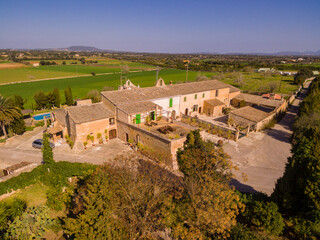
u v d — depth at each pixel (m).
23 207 22.92
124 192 18.50
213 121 51.44
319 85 69.00
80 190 22.81
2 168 33.53
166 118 43.31
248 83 109.25
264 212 17.88
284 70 163.50
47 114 55.22
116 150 36.66
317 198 17.25
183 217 18.81
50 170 27.45
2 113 39.03
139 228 17.53
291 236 17.98
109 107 41.53
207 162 19.94
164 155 30.88
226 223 16.41
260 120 44.88
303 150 20.77
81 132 36.72
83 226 16.16
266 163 32.56
